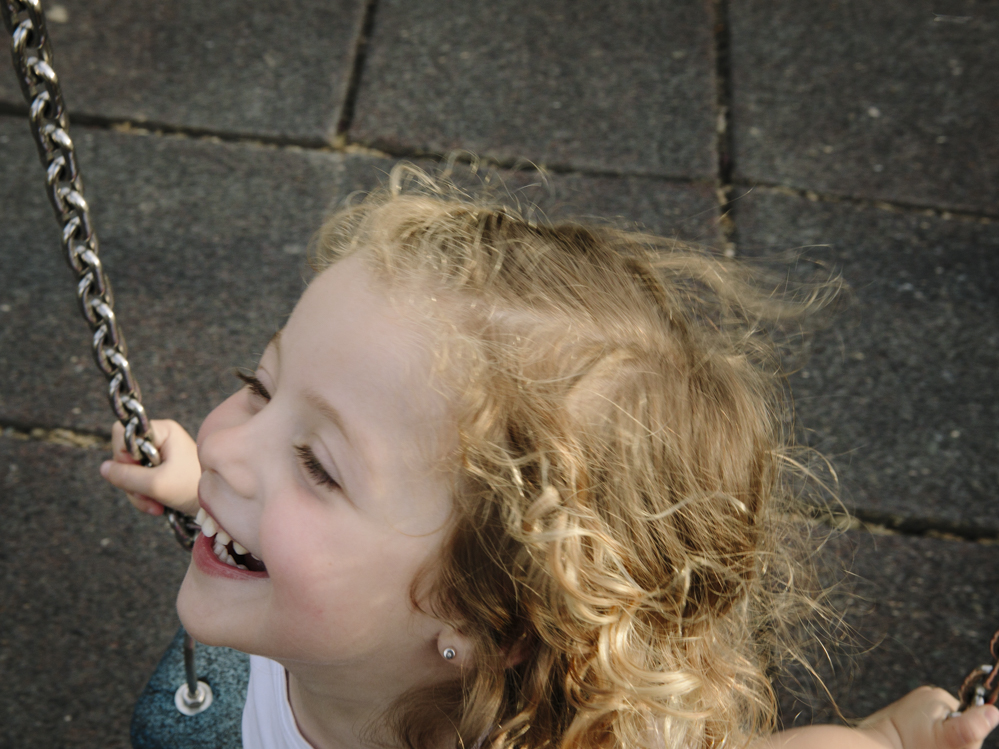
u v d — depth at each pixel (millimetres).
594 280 837
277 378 817
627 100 1508
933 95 1562
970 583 1116
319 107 1454
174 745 907
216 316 1239
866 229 1382
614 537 816
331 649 816
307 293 823
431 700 851
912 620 1099
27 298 1240
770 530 909
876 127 1509
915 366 1257
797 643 995
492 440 797
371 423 793
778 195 1409
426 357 796
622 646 818
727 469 848
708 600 853
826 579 1091
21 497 1117
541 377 804
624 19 1631
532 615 815
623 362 817
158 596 1093
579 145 1441
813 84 1560
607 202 1369
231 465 806
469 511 799
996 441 1202
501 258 828
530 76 1526
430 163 1397
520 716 831
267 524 799
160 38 1516
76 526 1111
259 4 1580
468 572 807
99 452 1141
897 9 1690
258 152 1396
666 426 825
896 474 1163
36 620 1075
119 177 1352
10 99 1410
